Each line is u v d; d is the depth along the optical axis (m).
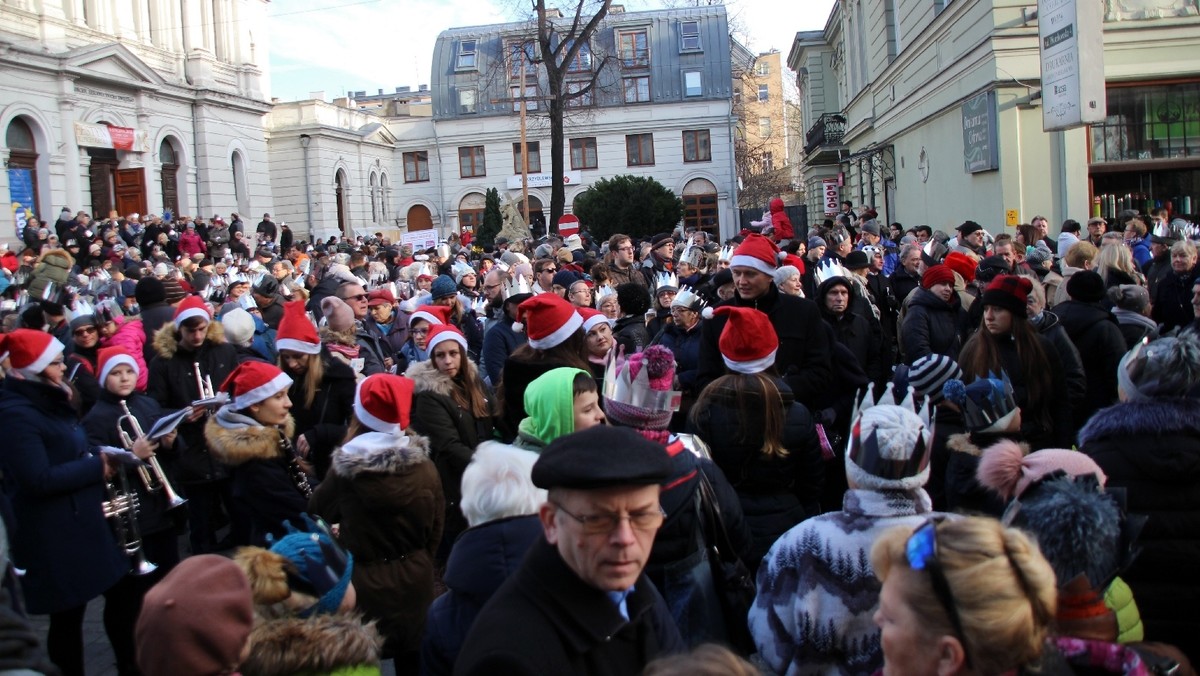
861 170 32.31
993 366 5.31
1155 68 15.57
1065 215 15.70
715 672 1.91
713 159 54.91
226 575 2.46
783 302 5.68
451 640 3.19
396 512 4.16
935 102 20.20
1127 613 3.06
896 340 9.67
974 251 11.89
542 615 2.36
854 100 31.20
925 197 21.77
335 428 6.18
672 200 38.97
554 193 31.28
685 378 6.15
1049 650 2.10
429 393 5.52
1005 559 2.05
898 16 23.98
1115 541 2.66
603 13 31.00
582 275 10.49
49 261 14.01
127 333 8.16
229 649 2.38
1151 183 15.95
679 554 3.45
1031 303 6.27
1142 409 3.53
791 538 3.15
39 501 4.82
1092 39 13.06
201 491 6.74
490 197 42.34
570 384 3.75
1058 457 3.11
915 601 2.08
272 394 5.13
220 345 7.20
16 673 2.62
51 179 31.30
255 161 43.56
